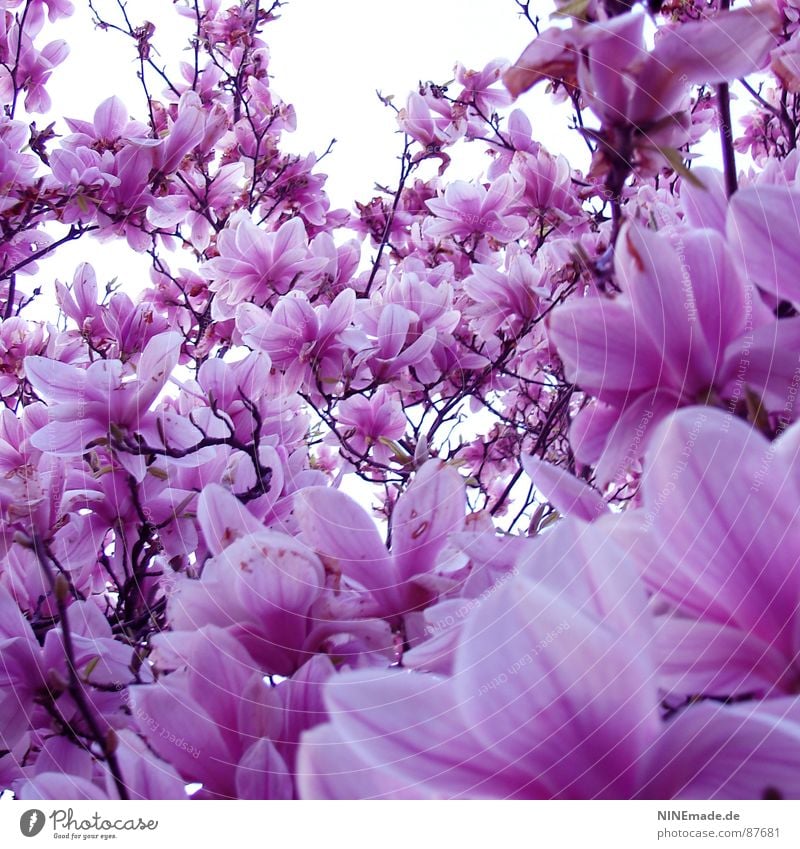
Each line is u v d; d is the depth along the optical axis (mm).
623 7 400
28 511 746
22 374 1465
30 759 591
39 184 1279
